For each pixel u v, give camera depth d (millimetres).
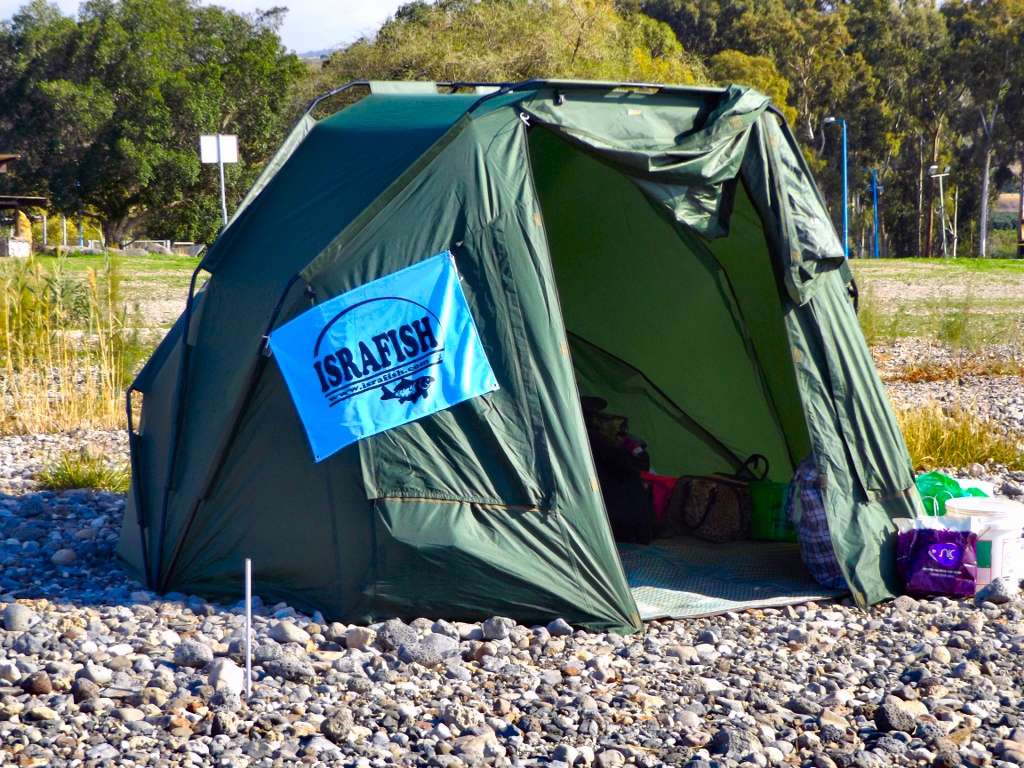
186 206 55688
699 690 4168
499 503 5082
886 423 5996
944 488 6430
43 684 4074
